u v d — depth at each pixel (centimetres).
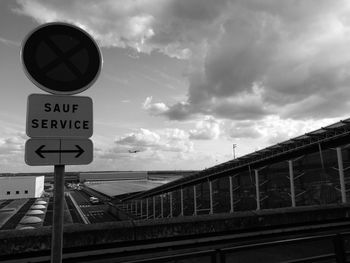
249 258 530
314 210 654
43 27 288
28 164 276
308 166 2477
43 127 286
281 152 2716
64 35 295
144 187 12138
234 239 577
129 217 6166
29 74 279
